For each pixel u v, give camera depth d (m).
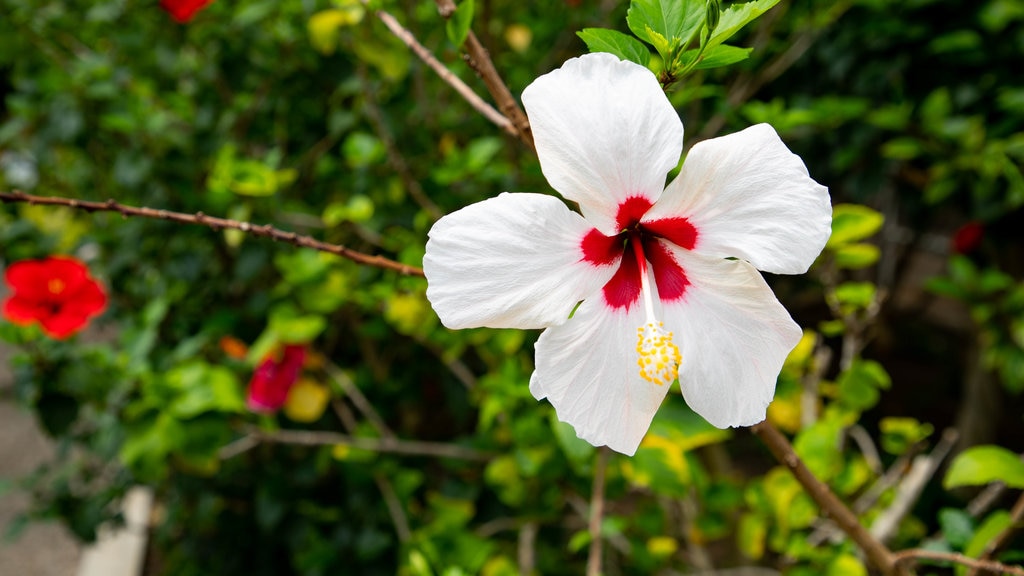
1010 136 1.06
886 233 1.45
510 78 1.07
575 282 0.44
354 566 1.04
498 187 0.94
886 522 0.72
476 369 1.14
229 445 0.98
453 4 0.51
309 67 1.03
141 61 1.15
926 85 1.14
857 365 0.72
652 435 0.65
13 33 1.08
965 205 1.24
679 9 0.44
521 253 0.43
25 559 1.44
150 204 1.07
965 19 1.09
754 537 0.86
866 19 1.11
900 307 1.58
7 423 1.77
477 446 0.91
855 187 1.18
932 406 1.66
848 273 1.35
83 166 1.23
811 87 1.22
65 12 1.14
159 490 1.23
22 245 1.07
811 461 0.72
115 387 0.89
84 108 1.05
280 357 0.93
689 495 0.91
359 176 0.94
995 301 1.07
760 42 0.92
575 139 0.42
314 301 0.88
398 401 1.17
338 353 1.24
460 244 0.43
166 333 1.13
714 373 0.44
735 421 0.44
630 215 0.43
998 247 1.25
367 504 1.03
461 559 0.82
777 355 0.44
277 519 1.08
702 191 0.43
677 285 0.45
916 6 1.08
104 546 1.43
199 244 1.09
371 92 0.90
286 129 1.12
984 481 0.54
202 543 1.22
